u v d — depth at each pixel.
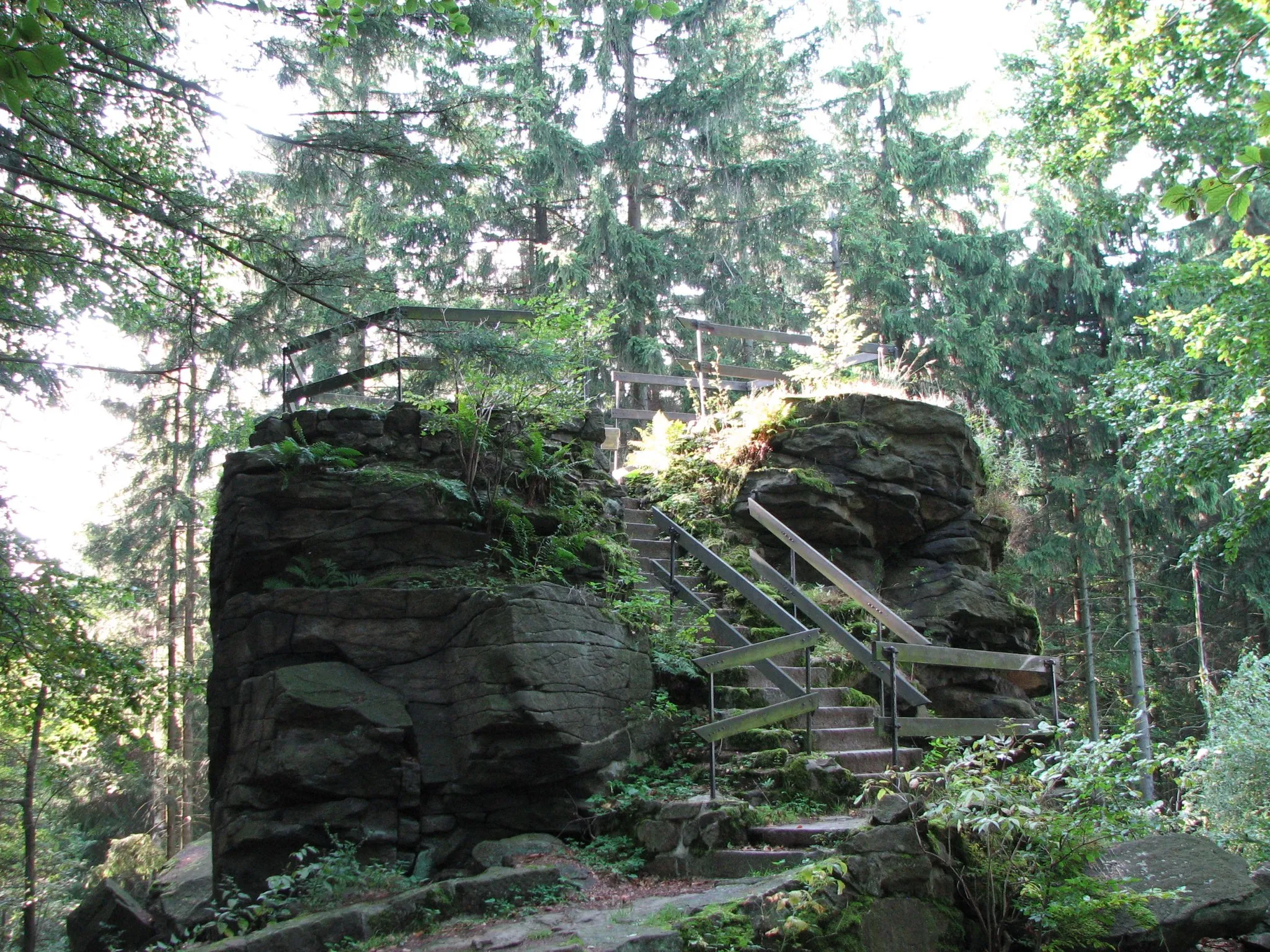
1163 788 18.77
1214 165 14.20
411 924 5.78
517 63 20.28
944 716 9.99
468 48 9.73
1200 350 12.88
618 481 12.88
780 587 8.69
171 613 20.50
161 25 9.77
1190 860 5.75
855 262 25.14
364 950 5.45
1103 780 5.75
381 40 9.44
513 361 9.14
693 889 5.94
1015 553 21.25
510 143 21.16
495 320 10.70
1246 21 12.61
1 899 14.11
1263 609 22.75
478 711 7.34
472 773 7.29
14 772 14.81
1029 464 19.09
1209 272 13.52
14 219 9.44
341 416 9.30
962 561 11.44
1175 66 13.76
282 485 8.62
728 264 24.80
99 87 10.02
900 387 14.00
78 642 9.72
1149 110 14.01
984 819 5.15
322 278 8.59
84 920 9.48
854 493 11.24
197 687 10.62
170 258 10.77
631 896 5.98
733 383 14.71
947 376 24.22
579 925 5.32
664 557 11.04
